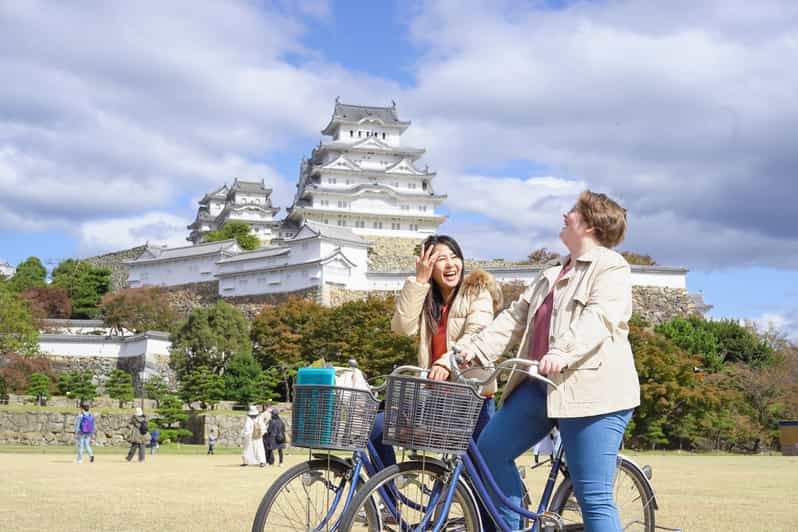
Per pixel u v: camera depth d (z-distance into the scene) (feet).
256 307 208.74
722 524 27.20
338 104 288.71
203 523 26.30
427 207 264.31
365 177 266.77
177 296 225.56
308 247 202.39
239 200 311.06
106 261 285.84
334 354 167.22
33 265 271.69
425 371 15.31
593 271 14.40
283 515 14.67
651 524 16.81
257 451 69.62
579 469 13.89
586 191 15.03
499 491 14.57
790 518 29.12
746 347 173.17
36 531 24.16
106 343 188.65
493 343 15.49
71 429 129.80
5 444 124.67
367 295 198.90
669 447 135.54
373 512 14.30
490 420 15.07
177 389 173.68
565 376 13.84
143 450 75.61
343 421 14.01
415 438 13.37
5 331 161.38
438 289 17.62
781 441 126.11
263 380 159.74
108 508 31.07
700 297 229.04
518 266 187.32
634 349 136.15
